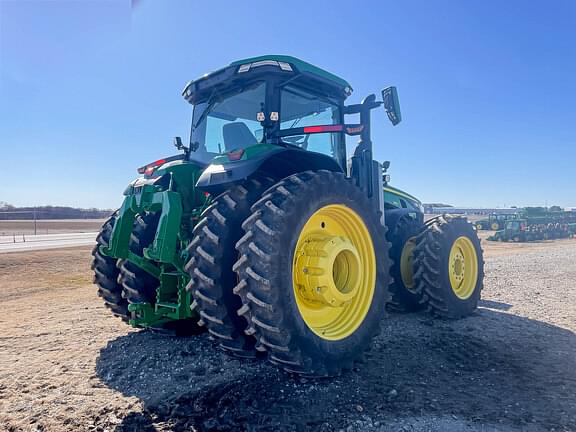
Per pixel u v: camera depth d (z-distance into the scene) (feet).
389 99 13.39
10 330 14.78
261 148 10.27
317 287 9.85
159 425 7.81
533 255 44.16
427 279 15.25
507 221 87.35
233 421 7.94
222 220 9.44
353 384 9.61
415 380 9.82
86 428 7.72
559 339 13.03
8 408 8.52
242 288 8.66
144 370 10.55
